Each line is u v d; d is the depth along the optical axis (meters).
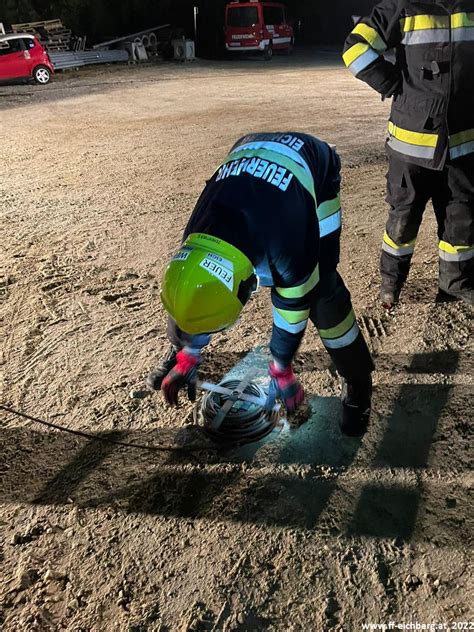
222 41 24.92
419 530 2.38
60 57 19.64
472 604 2.11
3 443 2.99
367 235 5.14
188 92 14.23
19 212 6.21
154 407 3.16
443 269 3.77
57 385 3.41
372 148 8.05
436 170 3.29
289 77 16.77
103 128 10.31
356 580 2.21
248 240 1.94
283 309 2.20
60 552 2.39
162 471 2.74
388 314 3.90
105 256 4.99
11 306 4.28
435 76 3.11
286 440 2.88
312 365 3.44
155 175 7.34
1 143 9.51
